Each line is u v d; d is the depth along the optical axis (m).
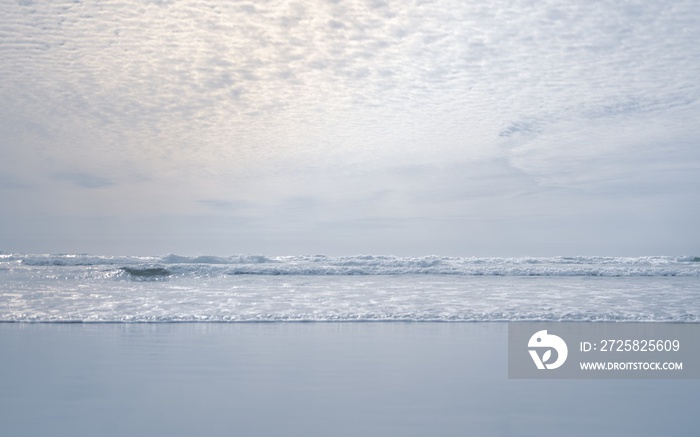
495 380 5.66
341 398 4.90
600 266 28.19
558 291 15.31
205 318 9.87
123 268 21.59
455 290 15.41
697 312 10.86
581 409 4.64
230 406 4.62
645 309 11.28
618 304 12.15
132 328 8.93
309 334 8.46
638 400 4.96
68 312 10.40
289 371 5.97
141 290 14.77
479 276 22.81
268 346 7.43
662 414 4.52
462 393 5.12
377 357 6.77
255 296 13.38
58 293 13.70
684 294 14.55
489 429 4.06
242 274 22.12
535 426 4.14
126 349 7.14
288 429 4.02
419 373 5.93
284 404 4.69
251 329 8.92
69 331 8.58
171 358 6.61
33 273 19.91
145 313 10.36
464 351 7.20
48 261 25.91
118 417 4.30
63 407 4.56
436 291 15.03
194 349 7.18
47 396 4.89
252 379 5.60
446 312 10.72
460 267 24.95
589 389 5.36
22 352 6.88
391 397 4.94
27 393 4.99
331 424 4.15
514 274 23.55
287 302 12.18
